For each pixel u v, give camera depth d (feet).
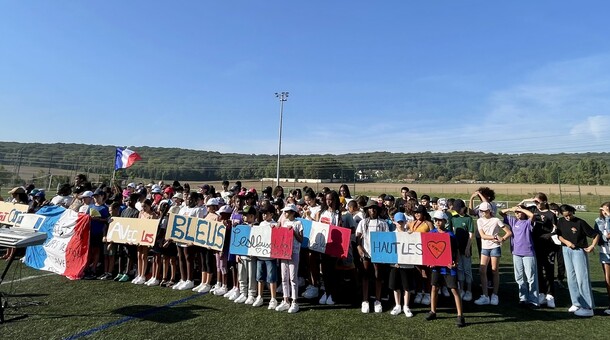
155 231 23.39
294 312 18.78
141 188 38.17
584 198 138.41
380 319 17.93
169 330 15.81
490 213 21.53
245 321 17.19
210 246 21.95
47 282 24.00
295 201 28.89
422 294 21.34
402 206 26.14
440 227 18.61
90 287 22.90
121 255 25.75
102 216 25.46
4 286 22.93
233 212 25.30
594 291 24.32
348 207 23.25
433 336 15.71
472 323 17.54
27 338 14.67
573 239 19.43
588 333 16.33
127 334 15.26
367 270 19.48
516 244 20.97
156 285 23.82
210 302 20.26
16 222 28.68
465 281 22.38
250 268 20.52
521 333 16.24
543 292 21.90
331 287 20.74
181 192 33.47
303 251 23.67
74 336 14.96
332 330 16.21
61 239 24.97
